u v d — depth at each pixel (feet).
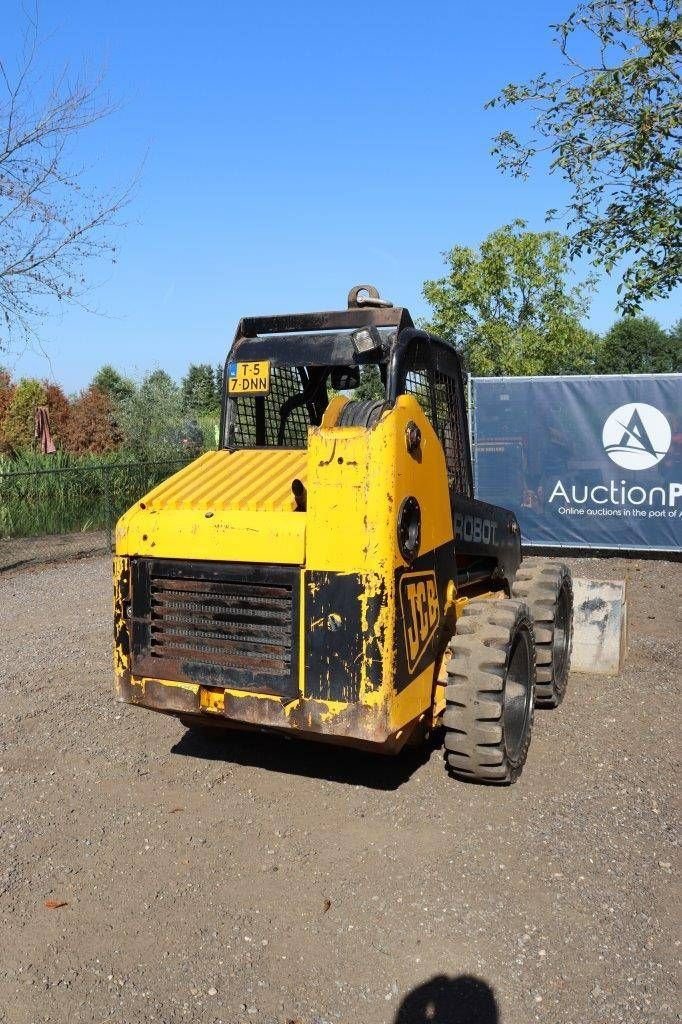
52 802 15.69
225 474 15.66
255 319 17.04
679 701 21.06
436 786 16.10
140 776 16.79
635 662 24.45
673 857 13.60
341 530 13.28
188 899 12.50
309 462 13.48
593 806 15.29
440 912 12.07
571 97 33.68
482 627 15.43
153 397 85.35
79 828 14.69
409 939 11.50
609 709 20.49
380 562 13.15
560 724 19.44
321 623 13.44
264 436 17.52
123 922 11.93
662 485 38.93
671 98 32.30
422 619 14.43
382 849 13.83
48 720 20.02
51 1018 10.05
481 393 40.73
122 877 13.10
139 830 14.60
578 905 12.23
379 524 13.15
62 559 45.85
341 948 11.32
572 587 22.95
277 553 13.64
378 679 13.23
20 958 11.14
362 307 16.76
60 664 25.02
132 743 18.49
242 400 17.08
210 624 14.28
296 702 13.71
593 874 13.06
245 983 10.67
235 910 12.20
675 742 18.40
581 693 21.71
